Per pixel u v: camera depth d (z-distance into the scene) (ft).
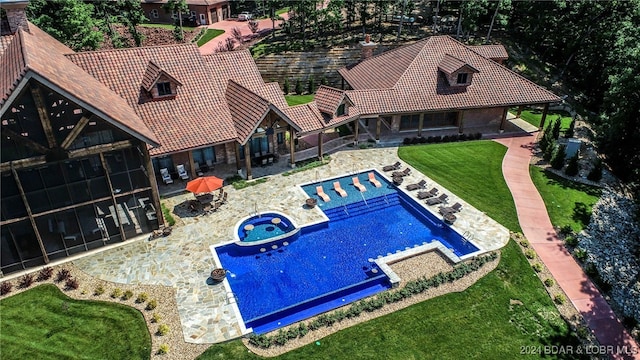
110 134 82.84
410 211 108.78
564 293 84.99
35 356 67.67
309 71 186.80
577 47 190.08
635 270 96.43
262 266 88.89
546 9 188.75
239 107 114.52
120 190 88.94
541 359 71.36
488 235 98.43
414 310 78.43
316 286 83.97
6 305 76.13
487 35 205.05
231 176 118.52
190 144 106.22
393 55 155.53
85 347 69.26
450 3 219.82
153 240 93.61
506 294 82.99
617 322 80.12
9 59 88.17
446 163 128.88
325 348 70.38
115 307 76.38
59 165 79.97
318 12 186.70
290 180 117.80
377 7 211.41
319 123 122.21
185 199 108.06
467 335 74.23
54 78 75.00
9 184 76.69
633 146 131.03
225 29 242.17
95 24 187.93
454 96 139.13
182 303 77.61
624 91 123.65
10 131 72.95
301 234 99.25
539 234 100.22
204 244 92.58
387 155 132.46
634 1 168.35
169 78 109.09
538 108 175.11
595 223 106.83
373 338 72.54
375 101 133.69
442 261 90.63
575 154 125.80
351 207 108.47
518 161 131.54
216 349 69.26
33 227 81.46
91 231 88.63
